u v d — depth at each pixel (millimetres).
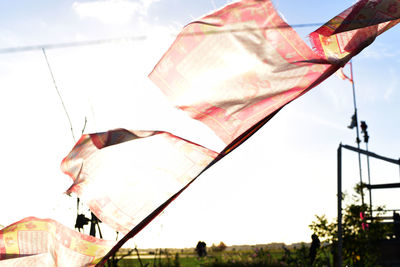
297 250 10703
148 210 2672
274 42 2430
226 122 2652
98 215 2695
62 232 2680
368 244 11016
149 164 2666
